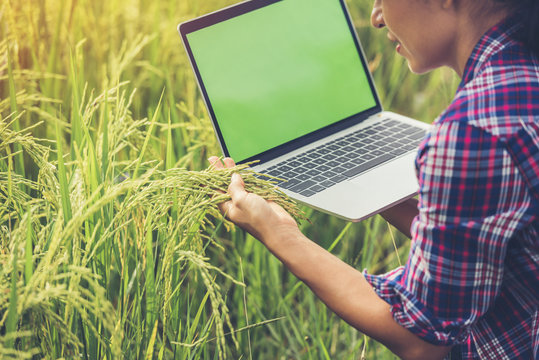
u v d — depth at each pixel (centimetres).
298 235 123
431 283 103
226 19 167
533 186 98
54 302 124
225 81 165
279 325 198
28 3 224
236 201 126
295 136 174
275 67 173
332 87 182
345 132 181
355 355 202
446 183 99
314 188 156
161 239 143
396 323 111
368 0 319
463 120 99
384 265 231
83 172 138
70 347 125
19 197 136
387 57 305
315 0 182
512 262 108
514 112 99
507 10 107
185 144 223
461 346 122
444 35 112
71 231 113
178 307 141
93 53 259
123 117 157
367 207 147
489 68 104
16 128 157
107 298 136
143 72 264
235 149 164
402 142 175
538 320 110
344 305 115
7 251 131
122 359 125
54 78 226
